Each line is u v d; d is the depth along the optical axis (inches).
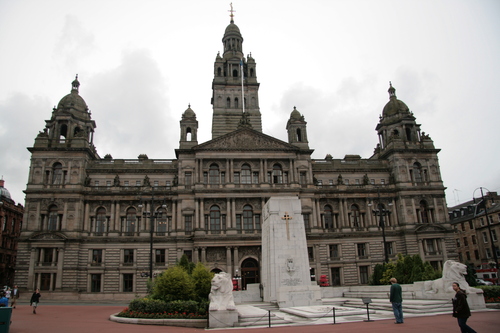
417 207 3715.6
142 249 3366.1
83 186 3462.1
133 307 1515.7
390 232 3649.1
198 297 1549.0
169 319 1369.3
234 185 3508.9
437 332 933.2
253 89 4431.6
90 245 3329.2
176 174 3703.3
